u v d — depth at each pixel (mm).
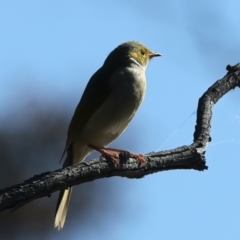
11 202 8250
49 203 14523
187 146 9688
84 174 8914
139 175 9641
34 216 14391
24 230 14266
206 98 10164
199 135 9828
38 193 8430
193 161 9617
